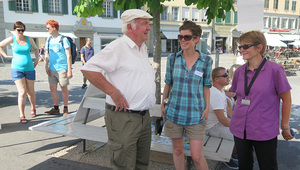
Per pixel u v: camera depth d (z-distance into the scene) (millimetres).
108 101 2170
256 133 2057
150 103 2180
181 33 2291
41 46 20656
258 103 2043
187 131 2418
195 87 2328
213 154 2564
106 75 2141
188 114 2338
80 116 3734
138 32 2055
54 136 4051
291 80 11133
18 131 4258
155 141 2936
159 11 3816
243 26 2686
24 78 4727
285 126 2039
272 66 2023
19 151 3467
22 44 4602
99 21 27531
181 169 2553
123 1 3336
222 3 3574
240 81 2180
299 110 5871
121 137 2090
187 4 3150
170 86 2590
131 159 2109
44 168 3010
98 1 3494
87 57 9164
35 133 4172
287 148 3699
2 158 3250
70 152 3463
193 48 2359
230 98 3766
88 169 3002
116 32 28656
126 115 2082
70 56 4887
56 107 5352
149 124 2264
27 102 6488
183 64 2357
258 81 2047
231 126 2256
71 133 3072
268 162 2086
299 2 42000
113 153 2129
